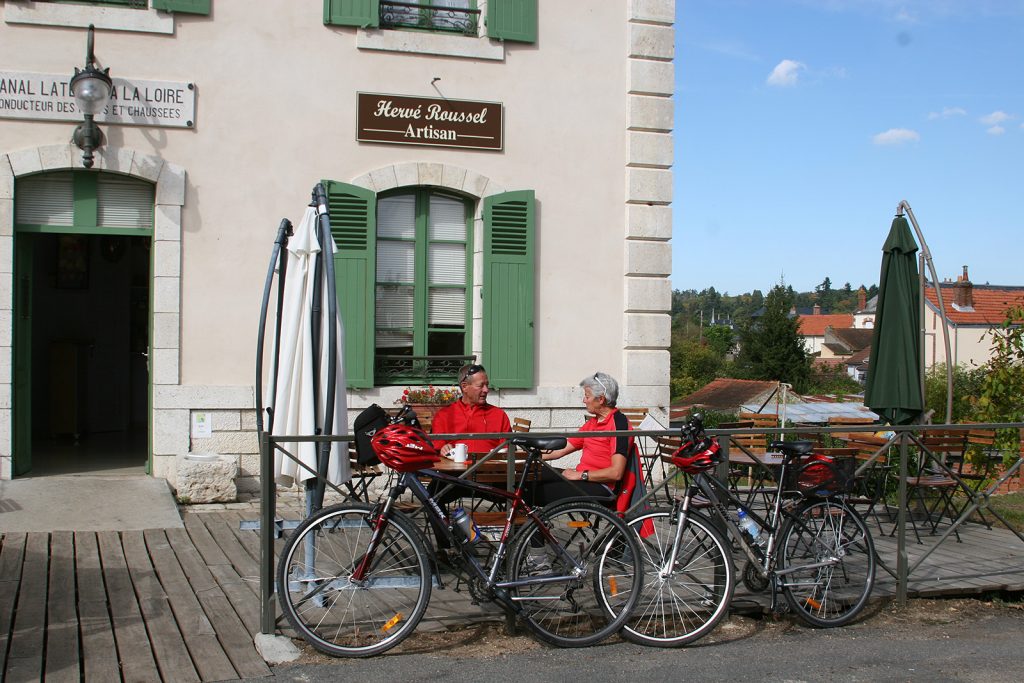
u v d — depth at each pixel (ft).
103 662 14.90
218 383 27.61
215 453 27.50
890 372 26.27
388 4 29.27
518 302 29.81
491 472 18.69
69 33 26.50
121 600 17.88
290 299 18.51
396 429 15.71
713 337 217.97
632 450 18.80
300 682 14.48
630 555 16.62
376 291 29.58
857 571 18.29
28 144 26.20
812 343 305.32
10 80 26.00
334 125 28.53
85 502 24.50
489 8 29.58
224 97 27.66
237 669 14.87
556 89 30.37
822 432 18.49
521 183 30.12
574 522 16.62
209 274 27.53
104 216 27.22
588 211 30.68
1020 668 15.94
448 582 18.17
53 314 38.14
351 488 19.31
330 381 17.57
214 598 18.07
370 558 15.76
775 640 17.15
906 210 26.99
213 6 27.58
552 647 16.34
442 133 29.35
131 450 33.63
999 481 20.66
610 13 30.86
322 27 28.43
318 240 18.26
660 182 31.09
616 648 16.46
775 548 17.66
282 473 18.02
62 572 19.44
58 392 36.32
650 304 31.01
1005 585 19.83
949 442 25.31
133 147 26.91
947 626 18.22
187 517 24.63
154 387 27.17
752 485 22.48
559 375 30.48
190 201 27.40
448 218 30.30
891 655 16.48
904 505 19.30
